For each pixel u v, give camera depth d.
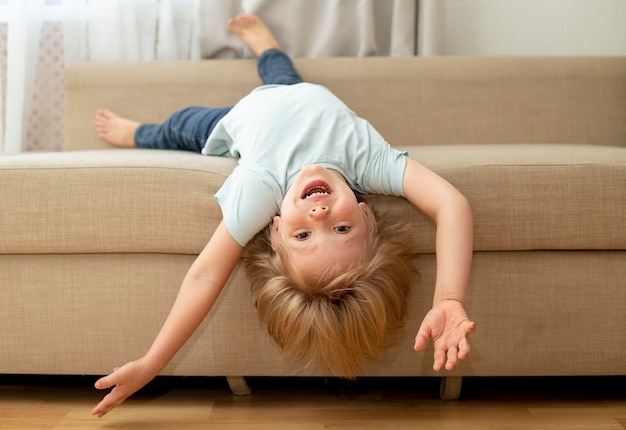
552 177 1.07
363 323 0.97
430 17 1.74
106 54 1.79
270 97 1.31
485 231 1.07
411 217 1.08
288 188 1.08
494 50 1.90
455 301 0.93
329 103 1.25
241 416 1.06
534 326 1.09
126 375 0.97
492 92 1.64
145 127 1.59
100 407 0.97
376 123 1.64
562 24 1.88
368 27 1.74
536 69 1.65
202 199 1.08
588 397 1.15
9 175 1.10
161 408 1.11
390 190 1.08
